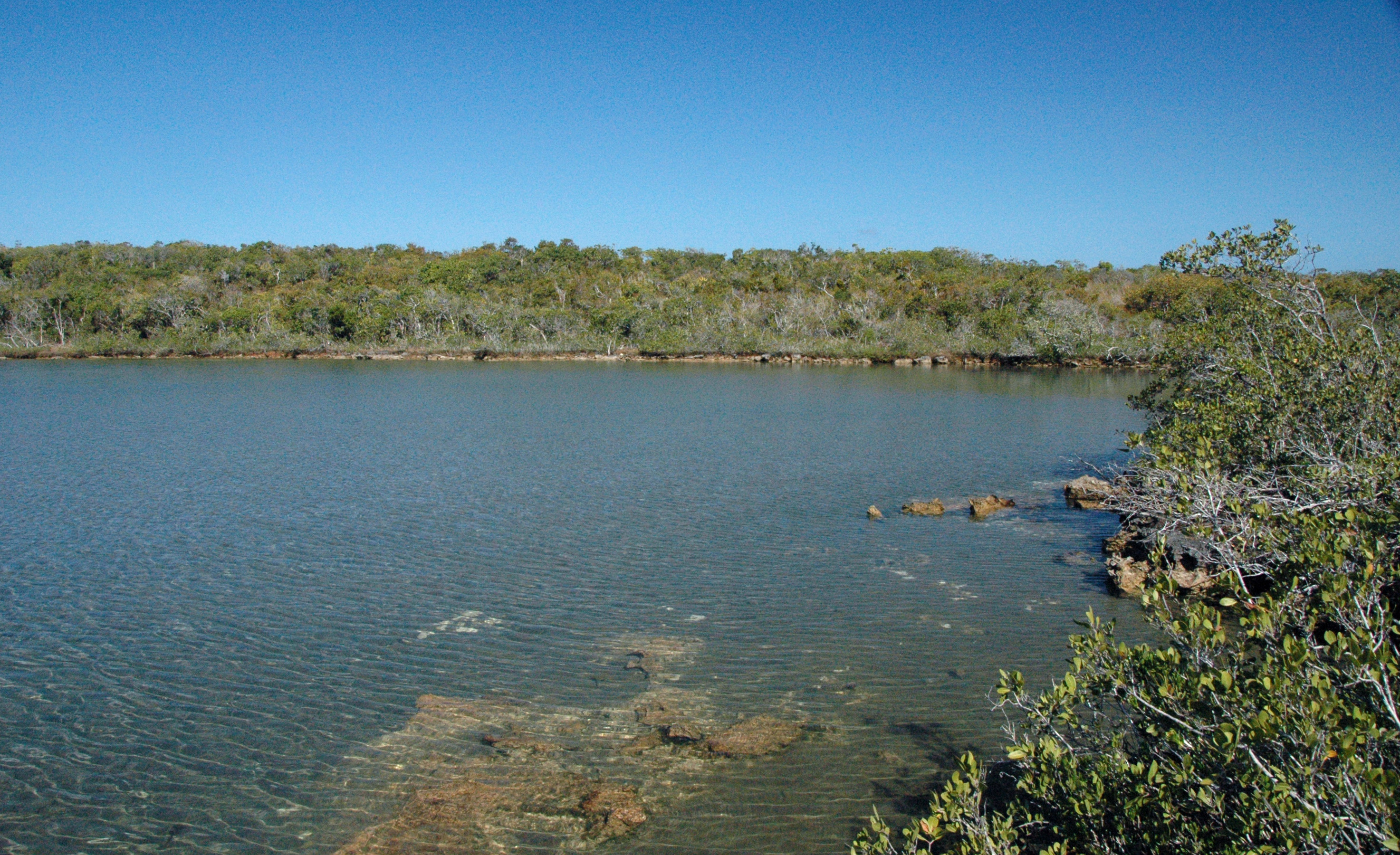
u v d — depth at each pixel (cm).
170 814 1039
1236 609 1489
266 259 16150
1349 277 4312
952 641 1525
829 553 2086
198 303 11588
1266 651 770
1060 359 9188
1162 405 2564
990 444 3831
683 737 1202
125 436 4009
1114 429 4309
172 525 2352
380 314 11394
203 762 1152
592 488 2861
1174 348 2533
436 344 10862
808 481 2997
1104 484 2620
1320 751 600
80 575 1917
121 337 10719
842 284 13312
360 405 5484
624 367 9550
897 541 2195
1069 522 2381
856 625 1612
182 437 3997
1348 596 809
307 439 3966
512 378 7888
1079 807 719
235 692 1355
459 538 2230
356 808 1047
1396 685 698
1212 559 1329
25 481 2939
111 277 13675
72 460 3356
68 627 1617
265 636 1573
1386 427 1548
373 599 1769
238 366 9312
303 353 10625
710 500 2689
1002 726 1196
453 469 3203
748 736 1198
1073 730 1031
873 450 3672
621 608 1712
